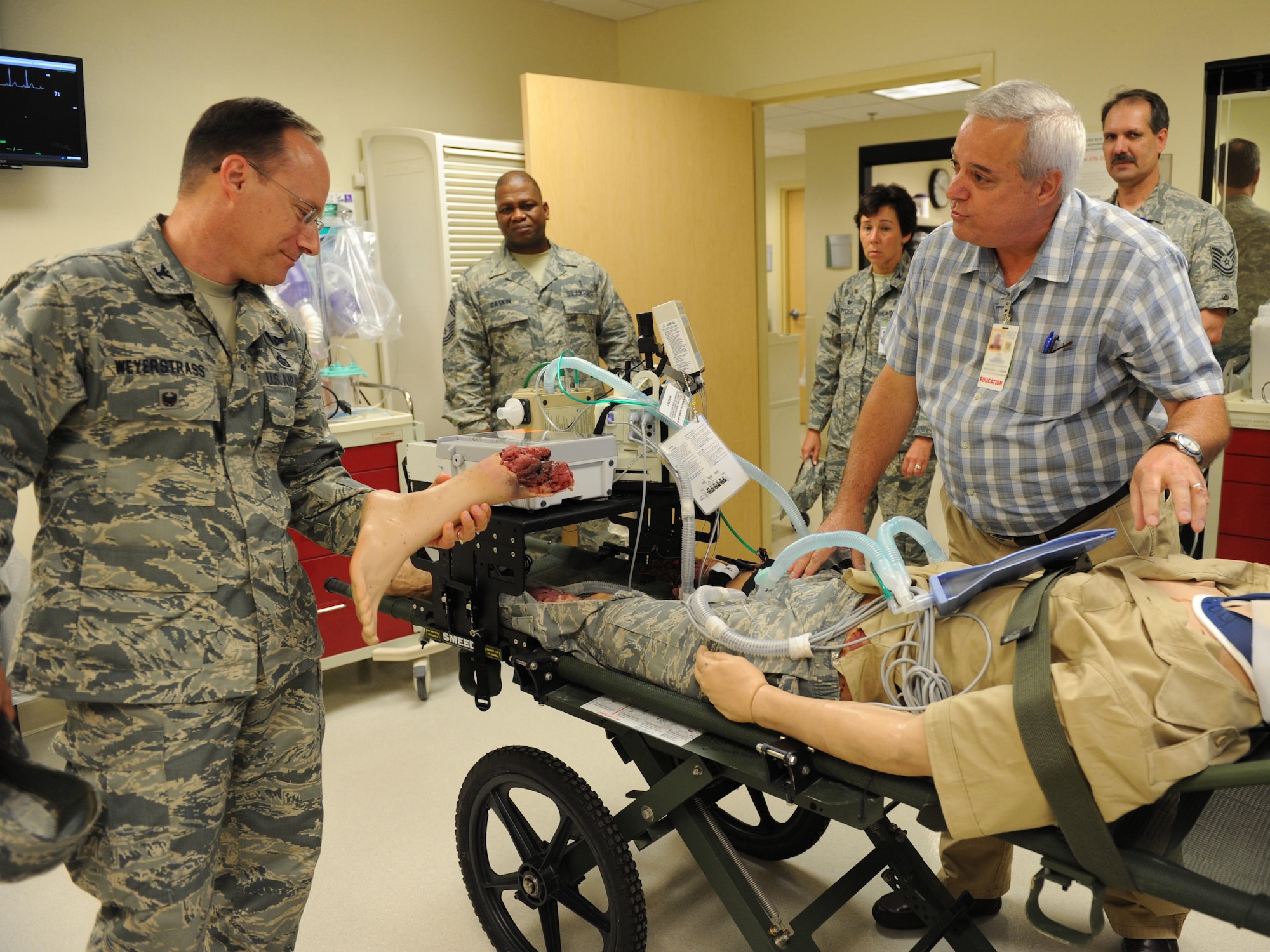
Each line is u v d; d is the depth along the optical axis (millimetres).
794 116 7664
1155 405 1754
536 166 3512
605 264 3783
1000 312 1674
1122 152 2734
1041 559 1370
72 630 1266
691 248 4102
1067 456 1645
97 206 3006
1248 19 3084
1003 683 1321
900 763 1248
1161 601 1267
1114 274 1540
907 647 1423
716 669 1458
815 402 3717
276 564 1420
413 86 3811
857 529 2014
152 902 1301
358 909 2070
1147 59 3281
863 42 3910
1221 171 3191
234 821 1504
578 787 1654
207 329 1362
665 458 1851
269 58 3359
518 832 1814
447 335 3215
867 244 3402
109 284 1270
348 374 3143
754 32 4207
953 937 1719
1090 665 1159
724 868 1559
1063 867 1164
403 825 2375
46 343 1212
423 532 1471
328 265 3178
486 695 1805
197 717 1318
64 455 1281
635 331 3416
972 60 3648
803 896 2057
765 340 4613
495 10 4086
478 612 1759
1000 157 1500
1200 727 1130
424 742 2803
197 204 1332
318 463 1625
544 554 2238
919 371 1846
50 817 1079
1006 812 1170
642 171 3855
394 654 3049
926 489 3398
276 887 1531
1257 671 1158
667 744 1534
